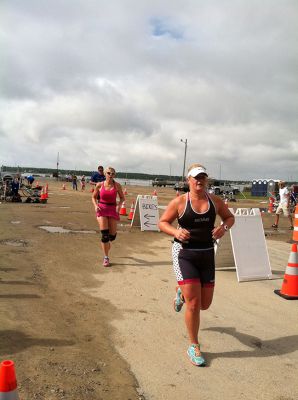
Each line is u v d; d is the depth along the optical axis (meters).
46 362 3.93
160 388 3.66
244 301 6.33
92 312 5.45
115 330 4.89
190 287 4.14
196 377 3.89
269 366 4.18
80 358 4.08
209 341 4.73
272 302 6.32
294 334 5.04
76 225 13.80
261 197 49.44
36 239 10.59
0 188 23.62
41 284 6.60
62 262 8.21
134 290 6.57
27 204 21.78
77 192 38.69
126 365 4.04
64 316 5.23
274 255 10.25
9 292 6.04
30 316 5.12
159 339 4.71
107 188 7.93
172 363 4.15
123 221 15.89
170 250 10.24
